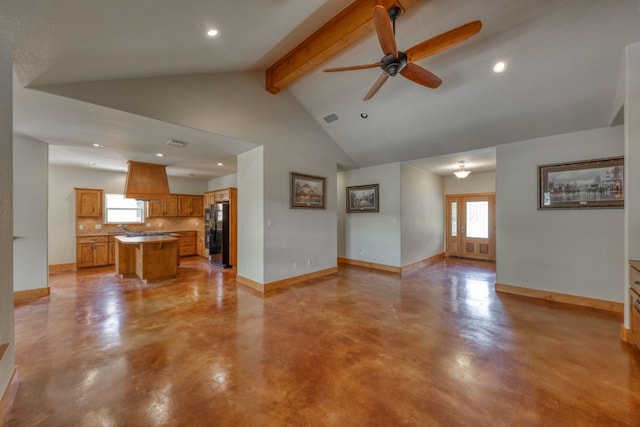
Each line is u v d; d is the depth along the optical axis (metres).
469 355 2.40
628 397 1.85
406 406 1.77
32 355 2.37
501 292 4.36
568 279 3.84
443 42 2.22
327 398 1.85
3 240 1.73
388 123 4.69
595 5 2.36
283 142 4.71
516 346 2.56
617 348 2.52
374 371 2.16
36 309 3.53
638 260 2.58
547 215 4.01
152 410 1.72
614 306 3.51
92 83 2.73
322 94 4.54
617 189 3.51
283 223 4.75
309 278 5.22
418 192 6.66
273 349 2.51
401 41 3.06
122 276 5.38
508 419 1.65
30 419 1.64
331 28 3.01
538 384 1.99
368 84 3.98
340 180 7.13
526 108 3.59
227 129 3.87
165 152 4.84
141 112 3.05
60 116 3.06
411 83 3.70
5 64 1.80
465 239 7.67
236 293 4.31
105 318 3.23
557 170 3.92
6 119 1.80
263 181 4.43
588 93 3.15
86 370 2.15
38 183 4.04
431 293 4.31
